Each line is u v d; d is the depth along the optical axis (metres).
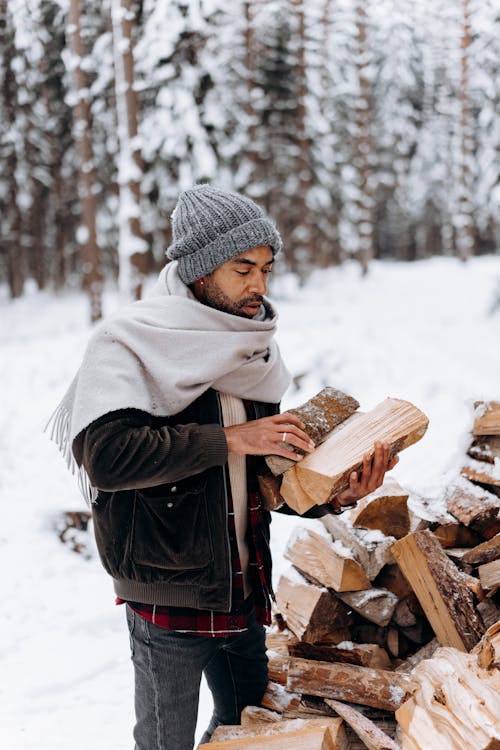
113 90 15.44
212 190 1.78
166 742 1.79
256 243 1.69
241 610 1.80
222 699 2.21
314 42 19.33
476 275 20.98
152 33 12.68
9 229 19.67
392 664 2.31
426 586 2.16
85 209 14.70
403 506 2.38
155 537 1.65
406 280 21.52
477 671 1.69
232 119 14.38
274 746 1.83
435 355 9.37
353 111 22.64
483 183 21.70
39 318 18.12
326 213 20.53
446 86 26.45
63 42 16.94
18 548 4.98
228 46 15.22
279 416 1.73
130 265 12.34
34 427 7.73
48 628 4.05
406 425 1.74
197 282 1.79
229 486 1.77
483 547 2.36
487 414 2.63
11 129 17.80
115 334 1.65
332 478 1.64
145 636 1.77
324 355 8.98
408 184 27.12
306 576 2.43
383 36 24.36
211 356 1.68
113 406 1.57
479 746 1.45
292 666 2.15
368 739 1.85
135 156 12.48
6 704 3.21
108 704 3.21
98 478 1.57
